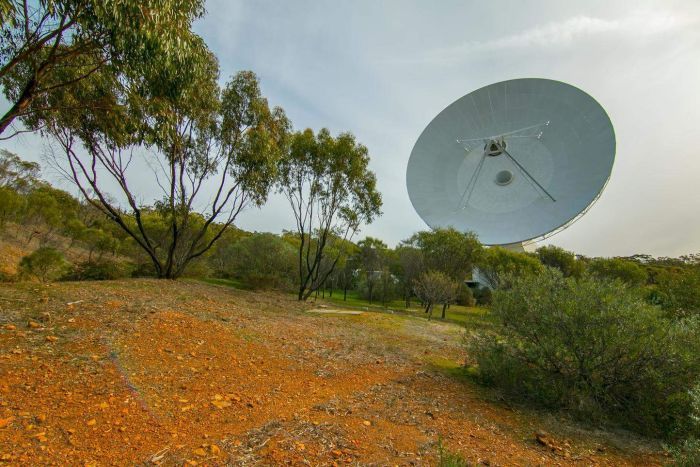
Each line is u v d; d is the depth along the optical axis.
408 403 5.12
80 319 6.27
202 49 8.41
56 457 2.63
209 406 3.92
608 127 25.36
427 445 3.74
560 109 27.97
